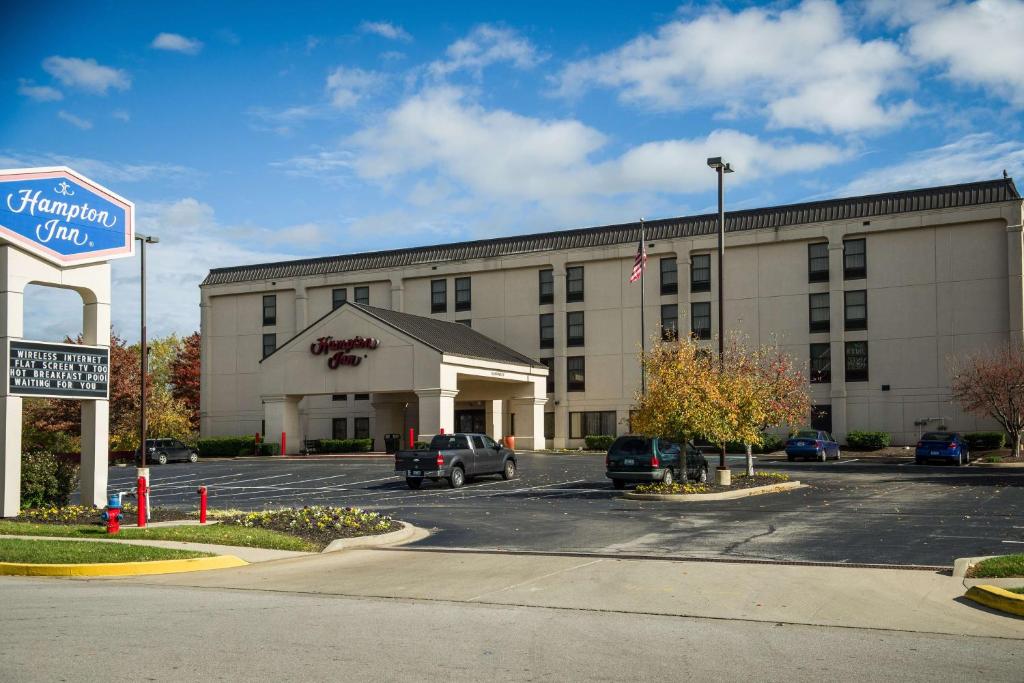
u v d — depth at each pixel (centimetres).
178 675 796
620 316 5762
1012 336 4759
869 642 966
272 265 6900
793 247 5347
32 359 2244
